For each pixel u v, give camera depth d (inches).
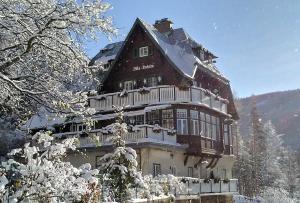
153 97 1235.9
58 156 385.1
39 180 343.6
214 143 1381.6
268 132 3545.8
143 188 647.1
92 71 687.7
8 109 698.2
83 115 624.7
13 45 565.3
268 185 2837.1
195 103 1253.1
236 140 2689.5
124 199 613.9
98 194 453.1
